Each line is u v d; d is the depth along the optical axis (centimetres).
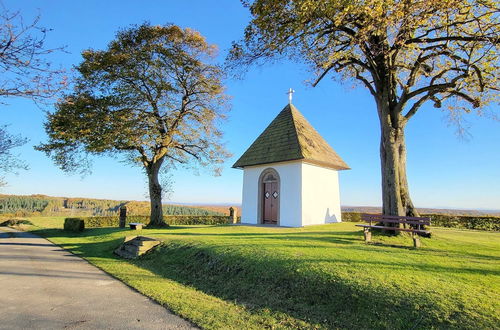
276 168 1853
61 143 1886
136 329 463
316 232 1295
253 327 479
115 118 1780
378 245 943
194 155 2242
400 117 1209
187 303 589
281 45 1122
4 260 1058
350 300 534
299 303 566
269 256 780
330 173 2005
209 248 953
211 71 2031
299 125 1966
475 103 1071
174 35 1906
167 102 1942
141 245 1129
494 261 736
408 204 1154
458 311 454
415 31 1096
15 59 436
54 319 501
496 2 886
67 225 2256
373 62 1210
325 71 1298
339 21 945
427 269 645
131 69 1812
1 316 512
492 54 1015
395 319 464
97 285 732
